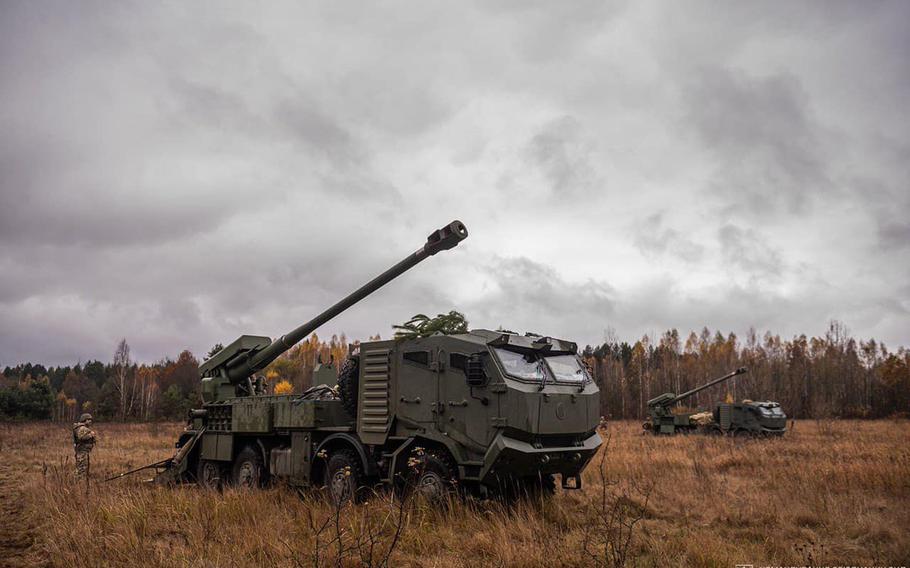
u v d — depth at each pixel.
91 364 98.94
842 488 11.35
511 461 8.68
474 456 9.01
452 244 10.18
